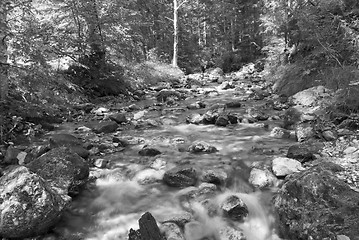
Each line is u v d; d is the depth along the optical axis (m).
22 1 7.21
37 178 3.96
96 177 5.38
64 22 12.39
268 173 5.04
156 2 26.33
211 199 4.58
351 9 10.16
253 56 28.58
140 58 18.23
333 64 9.98
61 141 6.27
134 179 5.37
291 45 14.90
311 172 4.04
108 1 12.80
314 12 10.24
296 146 5.85
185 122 9.00
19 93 7.72
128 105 11.81
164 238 3.73
